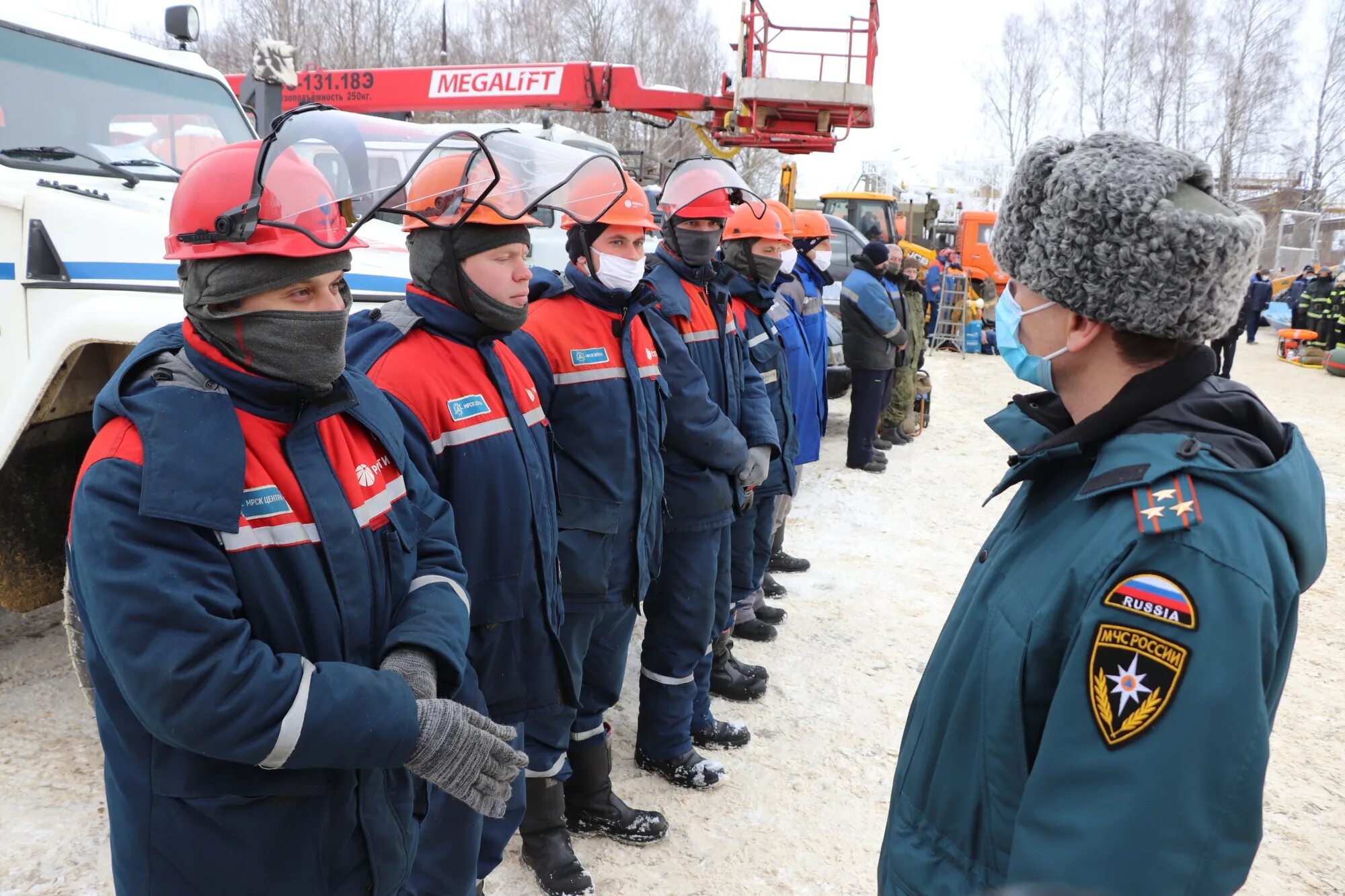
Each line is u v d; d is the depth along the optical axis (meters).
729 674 3.64
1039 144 1.07
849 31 9.33
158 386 1.25
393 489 1.50
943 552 5.49
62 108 3.51
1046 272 1.03
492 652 2.00
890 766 3.20
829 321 7.80
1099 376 1.08
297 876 1.32
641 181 7.55
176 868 1.28
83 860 2.43
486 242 1.91
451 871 1.97
